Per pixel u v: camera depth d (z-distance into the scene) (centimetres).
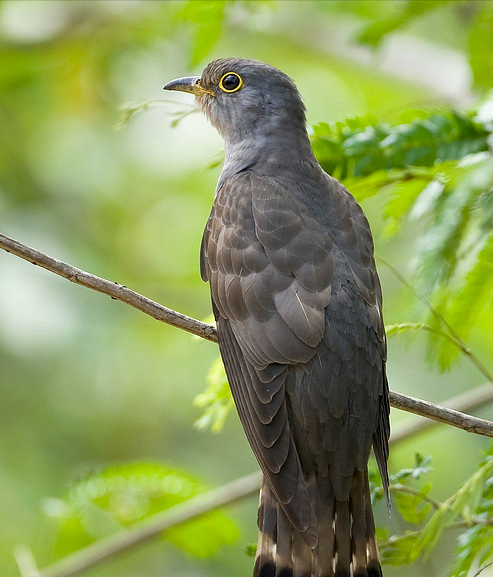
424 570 1156
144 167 1659
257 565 797
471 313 898
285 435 811
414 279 908
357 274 879
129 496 1162
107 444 1470
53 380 1448
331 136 954
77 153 1652
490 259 875
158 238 1645
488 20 1050
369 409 835
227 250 898
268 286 865
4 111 1648
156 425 1491
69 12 1636
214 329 884
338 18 1647
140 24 1652
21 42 1609
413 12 1090
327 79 1745
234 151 1034
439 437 1345
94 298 1482
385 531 870
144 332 1510
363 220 936
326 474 816
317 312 843
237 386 848
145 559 1388
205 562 1368
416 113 963
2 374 1432
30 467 1420
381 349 861
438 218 913
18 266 1438
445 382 1388
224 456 1468
